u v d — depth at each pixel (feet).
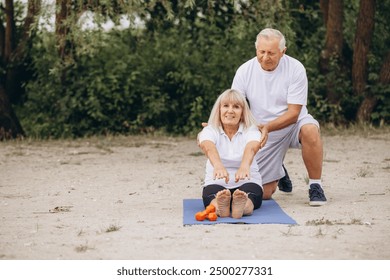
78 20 48.57
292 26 64.75
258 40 28.14
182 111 65.21
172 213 26.84
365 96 63.72
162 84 65.21
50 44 60.54
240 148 26.78
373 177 35.99
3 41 63.77
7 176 38.32
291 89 28.40
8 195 31.96
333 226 23.89
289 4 63.16
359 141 53.36
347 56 65.82
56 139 62.13
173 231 23.36
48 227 24.49
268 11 50.44
